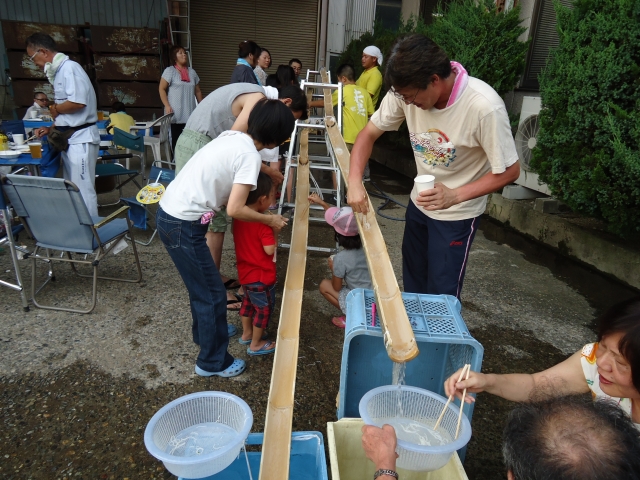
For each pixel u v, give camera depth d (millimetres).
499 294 3598
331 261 2959
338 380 2492
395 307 1720
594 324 3225
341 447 1609
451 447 1325
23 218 2832
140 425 2104
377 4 10133
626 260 3775
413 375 1924
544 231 4645
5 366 2441
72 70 3873
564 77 3732
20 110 9055
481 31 5059
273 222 2322
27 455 1912
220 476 1688
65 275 3502
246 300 2621
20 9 8969
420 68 1749
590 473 794
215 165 2107
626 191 3326
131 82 9227
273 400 1594
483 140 1963
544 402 985
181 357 2598
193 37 9844
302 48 10422
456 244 2270
